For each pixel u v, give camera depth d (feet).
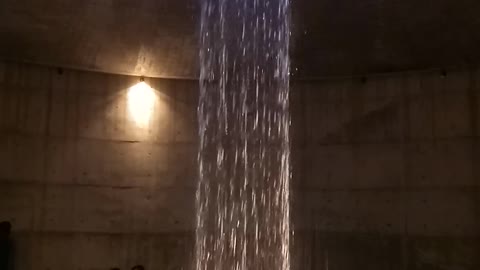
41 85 34.37
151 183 35.50
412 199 33.73
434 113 34.01
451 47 30.99
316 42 31.07
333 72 35.70
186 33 30.12
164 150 36.04
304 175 35.94
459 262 32.01
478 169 32.42
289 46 31.65
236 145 36.50
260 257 35.37
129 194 35.04
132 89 36.24
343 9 26.86
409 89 34.91
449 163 33.19
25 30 29.63
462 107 33.32
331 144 35.96
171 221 35.32
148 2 26.48
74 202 33.99
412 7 26.37
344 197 35.14
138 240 34.71
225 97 36.65
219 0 26.48
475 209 32.14
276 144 36.37
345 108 36.09
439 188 33.17
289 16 27.86
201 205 35.81
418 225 33.30
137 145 35.70
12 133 33.30
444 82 34.01
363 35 29.94
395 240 33.65
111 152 35.19
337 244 34.73
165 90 36.73
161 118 36.35
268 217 35.73
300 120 36.50
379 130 35.22
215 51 32.48
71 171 34.22
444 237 32.55
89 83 35.47
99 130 35.19
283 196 35.86
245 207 35.91
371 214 34.45
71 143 34.47
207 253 35.37
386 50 31.91
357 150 35.45
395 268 33.40
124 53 32.81
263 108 36.47
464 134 33.06
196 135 36.55
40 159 33.68
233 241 35.58
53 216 33.42
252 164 36.32
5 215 32.48
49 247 33.06
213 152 36.42
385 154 34.81
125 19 28.22
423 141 34.04
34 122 33.88
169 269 34.81
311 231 35.24
